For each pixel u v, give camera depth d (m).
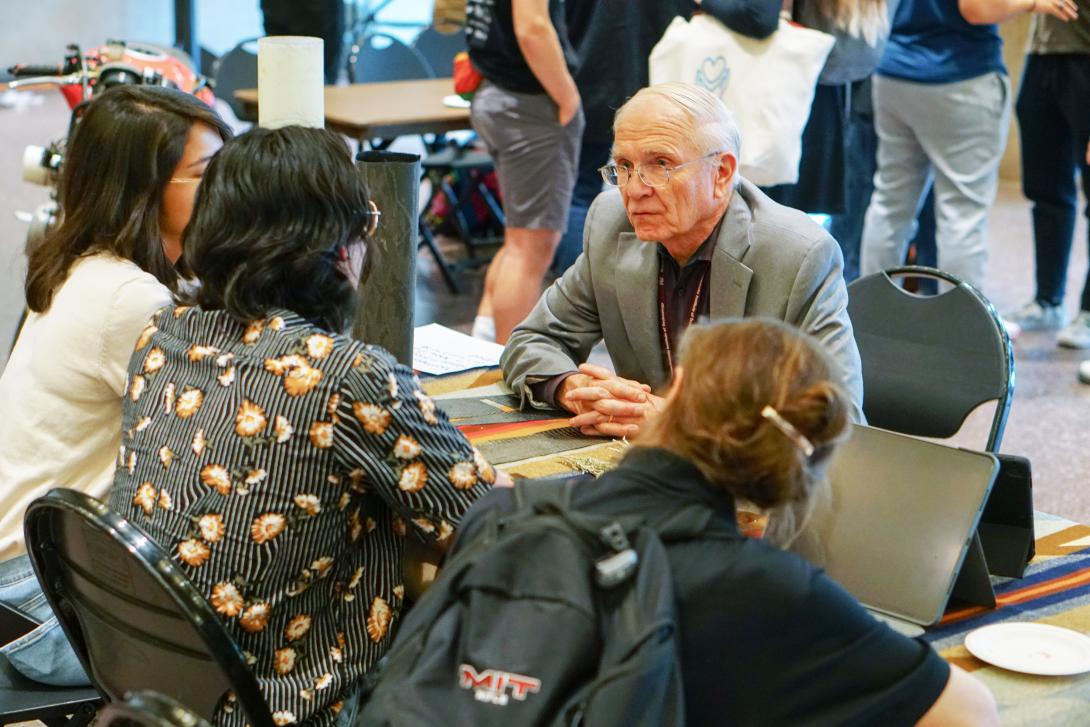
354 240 1.63
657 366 2.31
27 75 3.40
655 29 4.10
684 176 2.07
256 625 1.53
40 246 2.07
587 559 1.15
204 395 1.56
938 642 1.58
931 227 5.25
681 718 1.11
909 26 4.52
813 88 3.67
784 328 1.23
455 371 2.53
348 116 4.70
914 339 2.51
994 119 4.58
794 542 1.68
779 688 1.16
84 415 2.00
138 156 1.98
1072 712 1.43
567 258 4.64
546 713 1.08
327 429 1.51
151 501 1.56
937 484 1.65
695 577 1.16
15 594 1.91
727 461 1.19
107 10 9.23
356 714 1.58
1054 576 1.77
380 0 9.81
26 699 1.78
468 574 1.18
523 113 4.09
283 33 6.17
